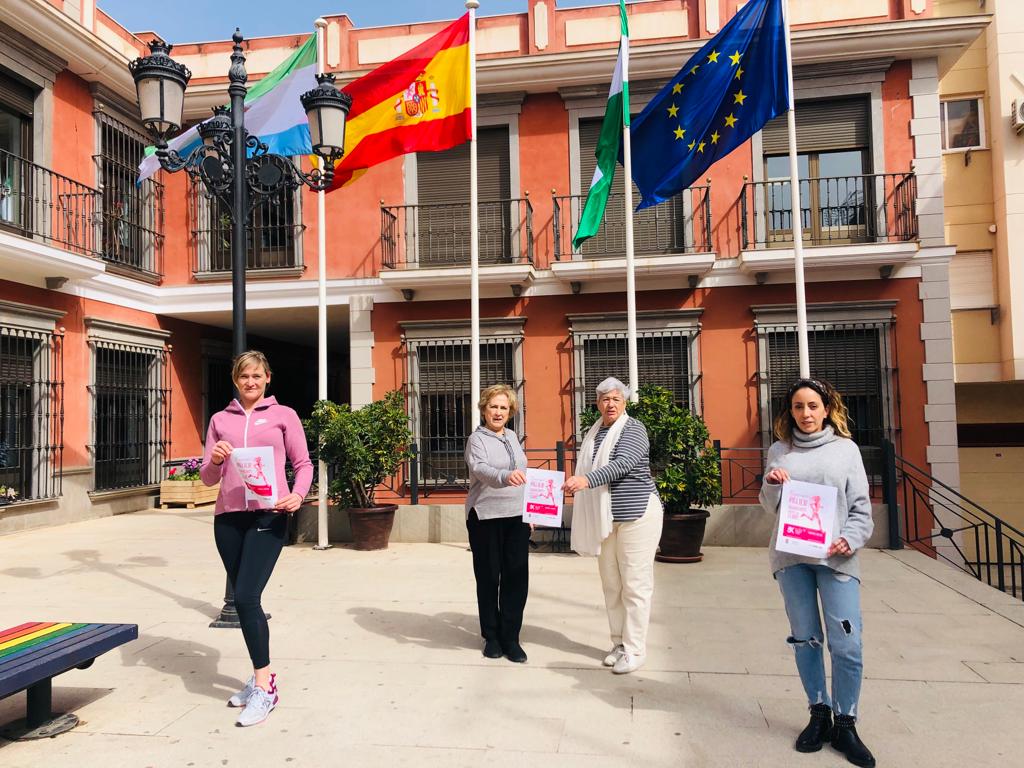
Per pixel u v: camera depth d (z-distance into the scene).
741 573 6.76
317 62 8.63
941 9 12.98
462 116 8.24
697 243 10.97
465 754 3.15
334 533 8.62
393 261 11.48
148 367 12.23
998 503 12.80
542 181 11.34
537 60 10.91
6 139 10.00
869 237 10.66
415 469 8.86
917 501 10.30
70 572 7.01
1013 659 4.32
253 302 11.80
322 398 8.52
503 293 11.23
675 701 3.71
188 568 7.19
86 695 3.85
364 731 3.39
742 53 7.72
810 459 3.14
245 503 3.69
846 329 10.59
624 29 8.12
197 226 12.17
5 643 3.39
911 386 10.42
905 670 4.14
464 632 4.96
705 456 7.42
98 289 10.98
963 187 12.91
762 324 10.70
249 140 6.11
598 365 11.14
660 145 8.16
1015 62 12.51
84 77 11.09
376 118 8.45
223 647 4.66
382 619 5.29
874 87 10.69
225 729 3.42
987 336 12.65
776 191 11.05
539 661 4.34
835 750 3.13
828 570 3.09
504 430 4.60
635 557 4.13
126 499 11.56
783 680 4.01
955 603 5.61
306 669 4.22
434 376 11.52
